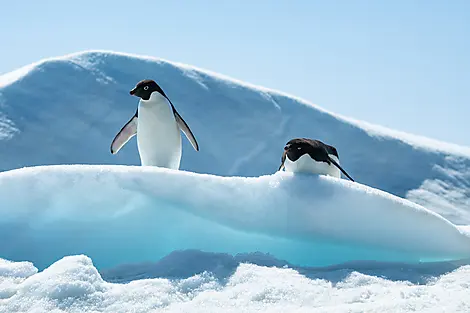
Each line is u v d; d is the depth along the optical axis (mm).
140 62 54062
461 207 54469
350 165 56156
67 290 10477
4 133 44219
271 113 55094
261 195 15023
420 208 15539
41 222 14445
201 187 14688
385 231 15289
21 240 14148
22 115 46219
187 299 10992
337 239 15172
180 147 19719
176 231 14734
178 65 55906
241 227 14773
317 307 10641
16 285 10898
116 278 12602
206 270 12398
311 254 15484
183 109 52094
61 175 14578
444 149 63312
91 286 10711
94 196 14516
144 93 18781
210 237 14867
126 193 14500
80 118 47844
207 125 52094
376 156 57750
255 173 50500
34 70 50250
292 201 15016
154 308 10328
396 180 56594
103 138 47438
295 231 15000
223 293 11109
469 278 12656
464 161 62219
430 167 59312
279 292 11164
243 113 54000
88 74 51219
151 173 14633
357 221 15156
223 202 14734
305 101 58688
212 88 55156
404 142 60938
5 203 14359
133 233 14688
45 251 14289
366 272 13055
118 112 49344
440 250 15594
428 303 10266
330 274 12523
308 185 15172
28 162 43125
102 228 14648
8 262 12672
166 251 14828
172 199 14484
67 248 14445
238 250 15078
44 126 46062
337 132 57094
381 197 15305
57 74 50469
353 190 15227
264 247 15211
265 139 52969
